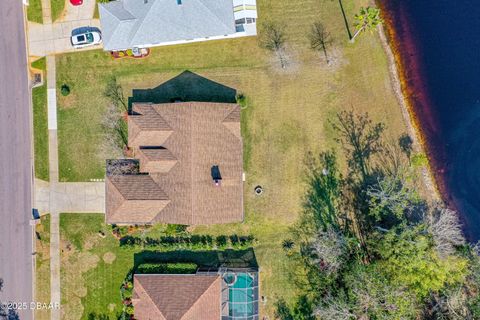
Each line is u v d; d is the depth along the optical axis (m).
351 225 44.47
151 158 42.31
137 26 41.75
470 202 44.94
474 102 45.06
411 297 39.44
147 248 45.12
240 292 43.66
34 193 45.44
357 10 44.22
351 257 42.53
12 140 45.31
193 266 44.53
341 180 44.53
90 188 45.34
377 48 44.53
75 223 45.38
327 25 44.16
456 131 45.06
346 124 44.38
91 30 44.81
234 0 42.28
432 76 45.06
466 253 40.31
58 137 45.34
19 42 45.31
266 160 44.69
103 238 45.38
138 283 43.62
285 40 44.31
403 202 40.38
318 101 44.38
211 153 41.97
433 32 45.03
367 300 38.31
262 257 45.06
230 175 42.28
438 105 45.06
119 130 45.22
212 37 42.97
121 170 43.84
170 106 42.53
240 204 42.75
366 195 44.44
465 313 40.72
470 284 41.72
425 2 45.12
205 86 44.81
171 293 42.84
